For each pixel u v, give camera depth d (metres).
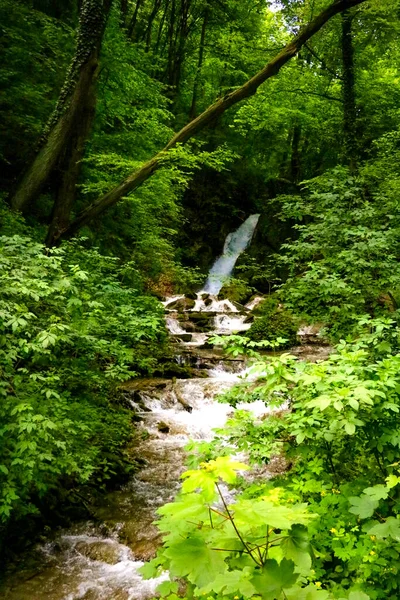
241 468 1.35
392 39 13.95
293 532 1.53
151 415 7.82
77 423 4.44
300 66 14.77
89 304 4.77
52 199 11.77
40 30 11.40
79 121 9.62
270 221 21.64
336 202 6.29
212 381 9.19
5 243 5.27
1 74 9.88
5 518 3.68
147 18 22.31
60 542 4.55
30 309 4.67
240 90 9.02
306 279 5.60
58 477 5.16
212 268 20.98
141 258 14.49
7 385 3.84
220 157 9.10
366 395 2.50
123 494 5.51
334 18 12.70
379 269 5.43
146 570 1.77
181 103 22.78
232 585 1.36
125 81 12.22
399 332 3.98
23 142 11.06
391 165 7.91
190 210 21.64
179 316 14.66
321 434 2.83
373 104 14.73
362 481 2.99
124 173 10.48
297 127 18.86
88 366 5.84
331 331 5.76
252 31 22.20
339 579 2.61
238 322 14.79
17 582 3.95
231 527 1.51
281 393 3.64
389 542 2.42
